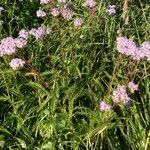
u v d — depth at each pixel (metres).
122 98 0.63
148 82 0.76
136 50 0.67
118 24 0.86
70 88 0.72
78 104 0.74
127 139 0.68
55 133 0.68
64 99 0.71
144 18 0.89
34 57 0.80
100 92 0.73
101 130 0.66
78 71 0.75
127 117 0.71
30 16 0.95
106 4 0.92
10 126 0.72
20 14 0.95
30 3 0.99
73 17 0.93
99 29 0.85
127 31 0.86
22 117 0.71
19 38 0.70
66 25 0.88
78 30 0.84
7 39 0.70
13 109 0.73
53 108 0.70
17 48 0.70
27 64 0.74
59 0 0.79
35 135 0.70
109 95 0.70
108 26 0.87
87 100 0.74
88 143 0.68
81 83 0.74
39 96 0.73
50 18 0.91
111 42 0.83
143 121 0.72
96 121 0.68
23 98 0.73
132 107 0.72
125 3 0.84
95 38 0.85
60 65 0.79
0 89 0.76
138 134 0.70
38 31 0.75
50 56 0.80
